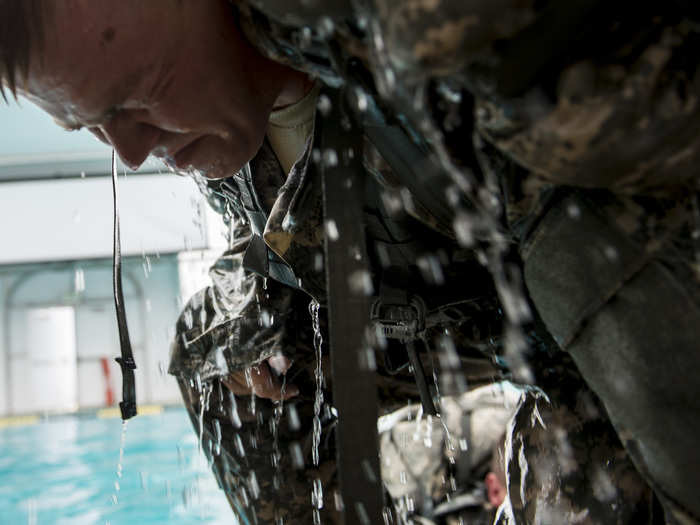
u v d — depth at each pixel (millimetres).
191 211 5836
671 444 454
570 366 790
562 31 375
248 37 594
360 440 580
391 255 758
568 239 481
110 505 2809
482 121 445
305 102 733
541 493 789
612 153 400
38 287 7801
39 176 6938
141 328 7621
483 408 1727
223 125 642
